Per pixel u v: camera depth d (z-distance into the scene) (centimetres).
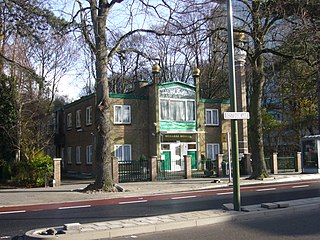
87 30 2045
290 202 1321
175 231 977
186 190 2228
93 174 3541
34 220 1233
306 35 1983
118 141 3403
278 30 2334
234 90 1209
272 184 2406
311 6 1945
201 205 1452
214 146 3812
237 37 2648
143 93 3672
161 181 2712
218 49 3095
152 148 3506
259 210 1176
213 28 2348
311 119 4038
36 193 2106
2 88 2980
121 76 4662
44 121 3366
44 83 2908
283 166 3447
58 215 1325
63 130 4388
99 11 2081
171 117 3572
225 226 1019
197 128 3681
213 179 2770
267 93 4309
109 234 923
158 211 1333
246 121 3791
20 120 2986
